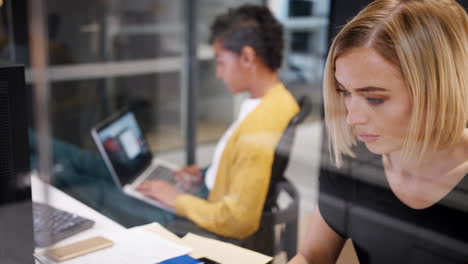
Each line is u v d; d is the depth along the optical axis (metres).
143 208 1.10
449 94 0.65
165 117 2.04
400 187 0.72
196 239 0.87
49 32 2.57
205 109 1.80
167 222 0.98
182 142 1.69
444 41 0.64
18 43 1.35
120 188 1.28
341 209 0.80
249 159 1.00
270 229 0.88
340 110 0.78
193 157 1.52
